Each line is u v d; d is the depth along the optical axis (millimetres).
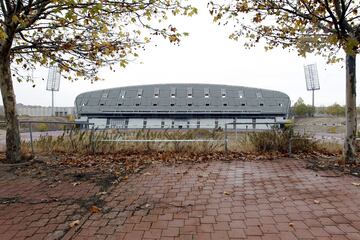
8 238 3156
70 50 6789
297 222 3398
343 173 5539
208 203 4141
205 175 5754
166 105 49906
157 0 5195
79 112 49062
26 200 4367
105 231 3285
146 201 4266
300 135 8227
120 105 49844
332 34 5434
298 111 56531
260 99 50812
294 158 7277
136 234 3197
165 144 8844
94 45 6523
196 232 3221
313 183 4961
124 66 6402
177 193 4629
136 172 6090
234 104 50062
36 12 6234
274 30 6945
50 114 66875
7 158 6902
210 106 49812
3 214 3834
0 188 4992
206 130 10594
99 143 8727
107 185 5129
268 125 8883
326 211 3701
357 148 7961
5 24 5688
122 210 3914
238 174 5777
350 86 6281
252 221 3477
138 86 53594
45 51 6891
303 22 5969
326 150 8367
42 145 8953
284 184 4973
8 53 6551
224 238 3062
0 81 6758
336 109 54344
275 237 3049
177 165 6762
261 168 6262
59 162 7059
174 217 3654
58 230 3330
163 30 6062
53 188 4973
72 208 4020
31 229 3371
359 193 4344
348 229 3182
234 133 9883
